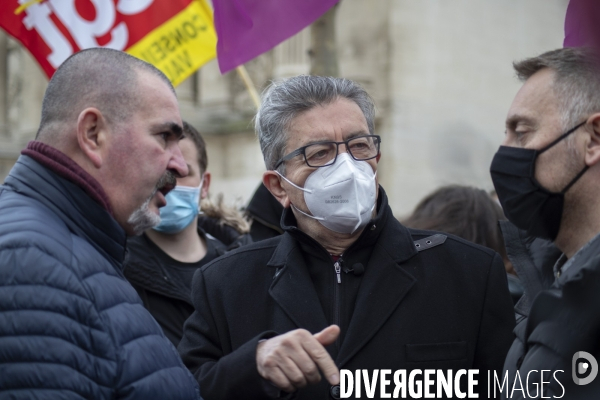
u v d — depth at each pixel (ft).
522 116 8.19
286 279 9.73
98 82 8.48
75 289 7.54
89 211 8.27
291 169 9.73
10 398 7.12
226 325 9.93
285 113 9.76
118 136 8.46
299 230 9.73
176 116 8.82
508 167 8.25
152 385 7.82
